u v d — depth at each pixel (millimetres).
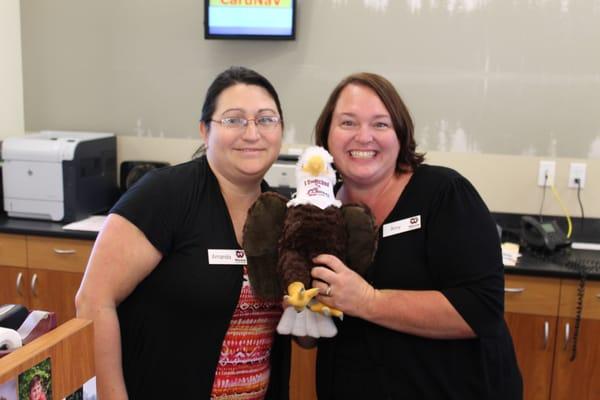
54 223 2910
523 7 2789
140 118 3305
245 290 1321
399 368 1359
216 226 1335
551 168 2857
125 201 1305
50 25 3334
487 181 2938
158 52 3223
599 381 2381
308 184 1292
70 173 2889
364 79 1414
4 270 2859
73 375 976
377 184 1450
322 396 1488
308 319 1292
